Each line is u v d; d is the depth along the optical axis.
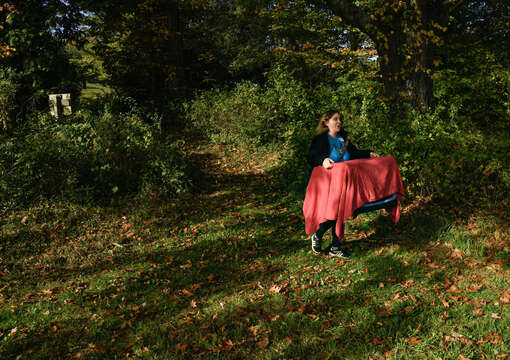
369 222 5.00
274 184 7.31
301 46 14.66
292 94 10.33
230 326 3.07
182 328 3.09
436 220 4.75
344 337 2.81
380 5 6.55
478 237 4.30
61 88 10.83
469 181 4.95
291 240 4.84
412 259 3.98
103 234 5.45
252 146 9.95
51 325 3.24
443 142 5.18
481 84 7.42
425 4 6.49
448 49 8.37
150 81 15.95
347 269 3.93
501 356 2.47
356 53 12.29
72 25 11.29
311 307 3.23
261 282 3.79
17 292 3.91
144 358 2.72
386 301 3.25
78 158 6.59
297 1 11.77
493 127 7.02
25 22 10.20
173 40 14.94
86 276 4.27
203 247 4.84
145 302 3.53
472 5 9.44
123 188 6.67
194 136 11.37
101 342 2.96
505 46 9.26
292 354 2.67
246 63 18.03
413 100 6.63
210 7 17.70
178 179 6.93
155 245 5.05
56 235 5.34
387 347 2.67
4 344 2.97
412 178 5.42
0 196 5.94
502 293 3.22
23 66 10.41
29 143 6.58
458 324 2.86
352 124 6.94
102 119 7.97
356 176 3.88
